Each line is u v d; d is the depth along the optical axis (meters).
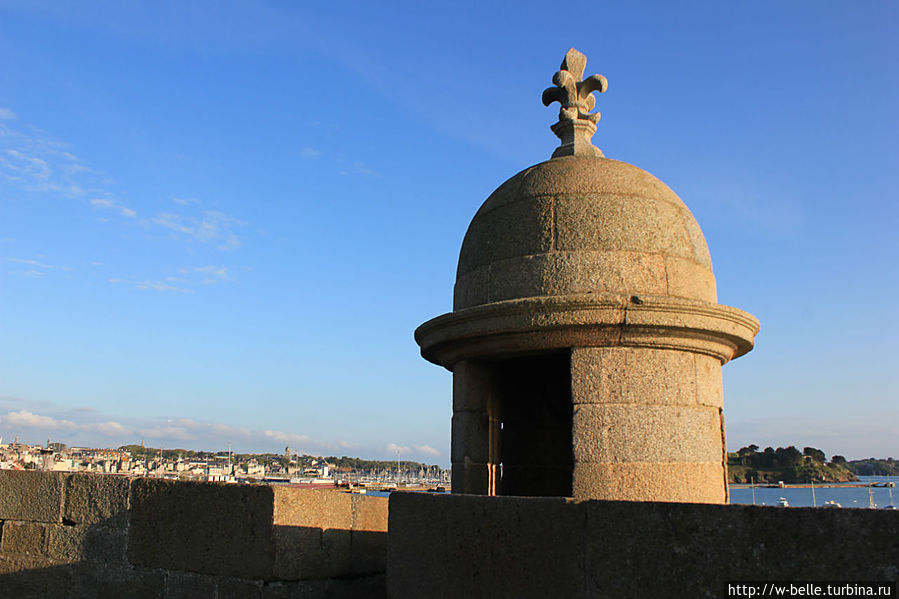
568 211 5.27
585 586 3.29
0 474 6.07
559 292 5.05
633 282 5.04
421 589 4.08
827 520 2.72
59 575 5.64
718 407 5.18
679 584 3.01
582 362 4.85
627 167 5.65
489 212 5.73
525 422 7.27
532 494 7.12
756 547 2.85
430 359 6.12
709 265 5.59
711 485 4.92
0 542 5.93
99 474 5.65
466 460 5.42
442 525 4.00
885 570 2.57
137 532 5.34
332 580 5.23
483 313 5.02
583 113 6.14
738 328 5.12
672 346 4.89
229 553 4.92
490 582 3.69
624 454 4.70
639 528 3.17
